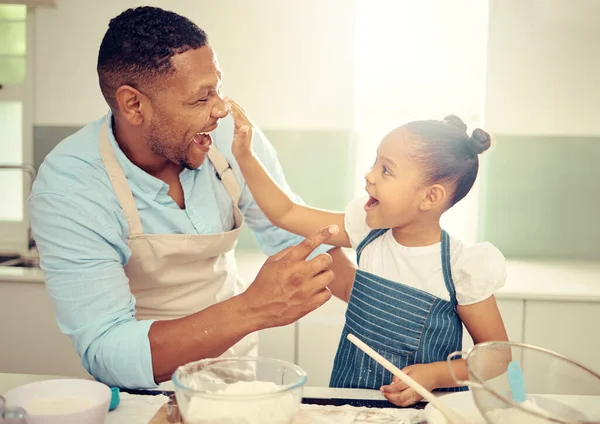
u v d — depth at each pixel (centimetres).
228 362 86
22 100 263
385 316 117
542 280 226
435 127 114
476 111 264
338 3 252
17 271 235
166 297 137
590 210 261
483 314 115
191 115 114
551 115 252
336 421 92
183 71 110
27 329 233
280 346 225
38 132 265
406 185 112
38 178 121
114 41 112
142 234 127
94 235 115
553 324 213
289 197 144
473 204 271
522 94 252
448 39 262
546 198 263
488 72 251
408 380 84
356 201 133
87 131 128
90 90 261
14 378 114
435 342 116
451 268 115
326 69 256
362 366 119
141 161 127
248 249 272
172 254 130
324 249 144
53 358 234
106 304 110
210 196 136
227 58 257
